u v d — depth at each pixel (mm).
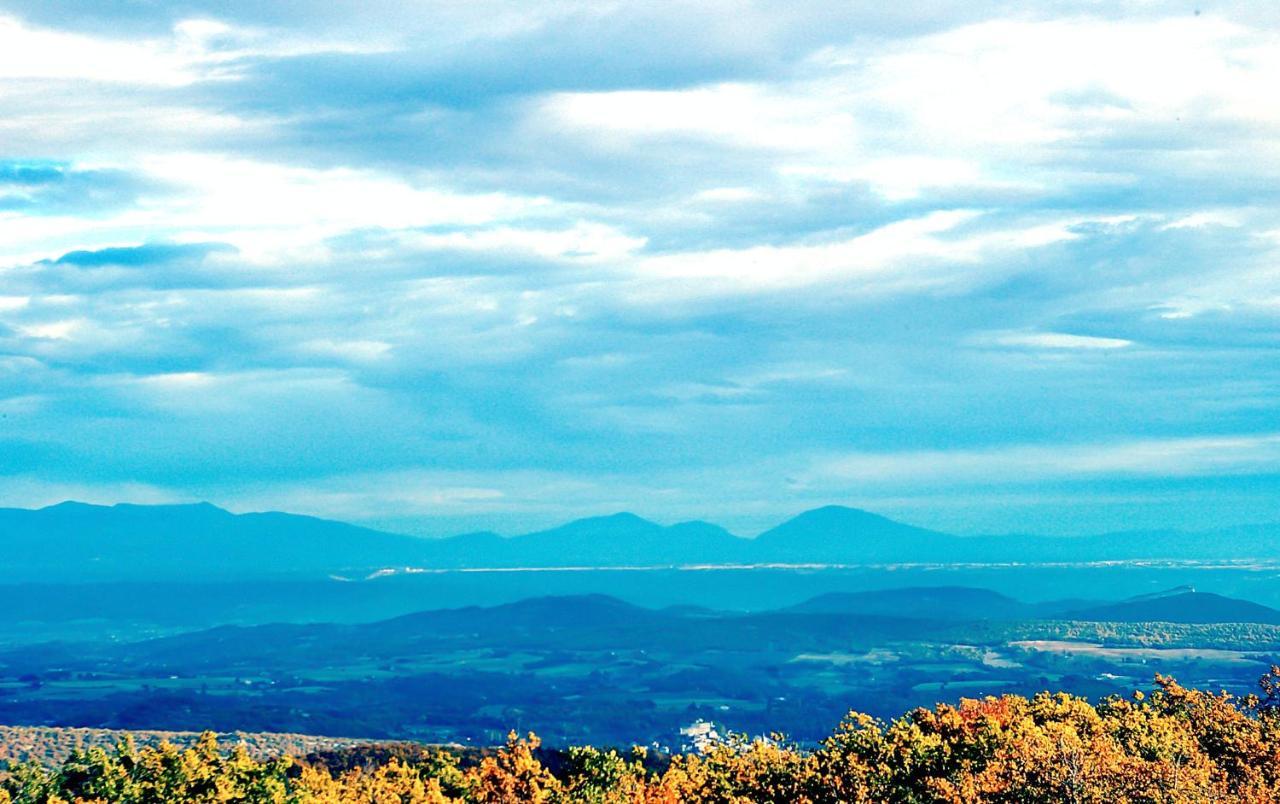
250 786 86250
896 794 78938
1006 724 86562
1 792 87875
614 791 88500
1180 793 71938
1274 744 83812
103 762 90062
